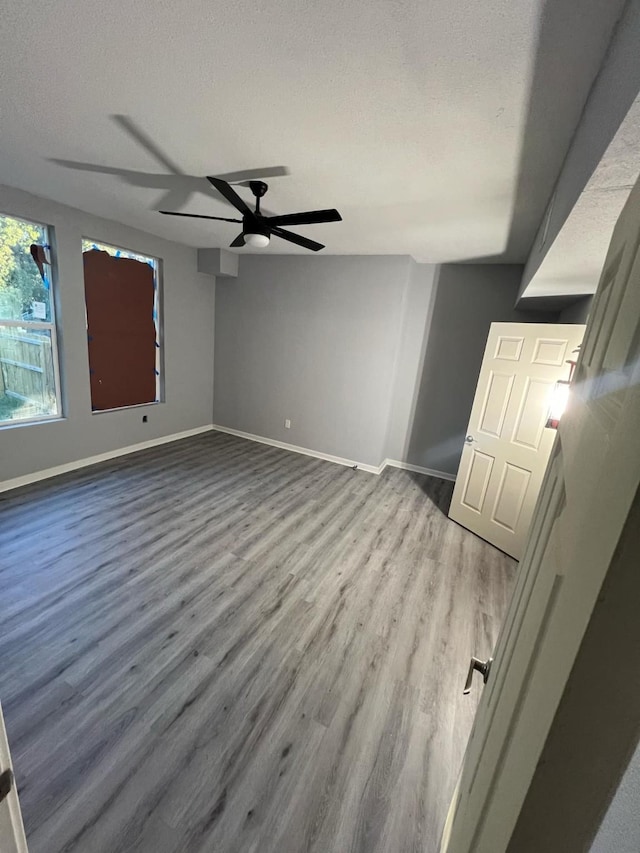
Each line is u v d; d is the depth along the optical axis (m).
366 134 1.73
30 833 1.18
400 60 1.26
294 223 2.36
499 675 0.81
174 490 3.69
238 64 1.35
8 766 0.57
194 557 2.66
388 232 3.22
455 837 0.82
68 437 3.80
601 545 0.29
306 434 5.11
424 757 1.49
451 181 2.12
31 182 2.76
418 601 2.39
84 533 2.83
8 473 3.35
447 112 1.51
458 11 1.04
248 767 1.41
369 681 1.80
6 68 1.45
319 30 1.16
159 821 1.24
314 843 1.22
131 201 3.08
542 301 3.54
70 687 1.65
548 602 0.47
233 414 5.64
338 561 2.76
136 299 4.35
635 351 0.33
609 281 0.63
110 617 2.06
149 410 4.72
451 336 4.42
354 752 1.49
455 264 4.24
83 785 1.31
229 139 1.89
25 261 3.27
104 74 1.47
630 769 0.28
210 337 5.45
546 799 0.33
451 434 4.63
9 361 3.30
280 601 2.29
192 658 1.85
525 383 2.85
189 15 1.15
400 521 3.45
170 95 1.57
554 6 0.98
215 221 3.46
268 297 4.97
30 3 1.15
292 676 1.80
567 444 0.68
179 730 1.51
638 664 0.26
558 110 1.39
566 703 0.30
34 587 2.23
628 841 0.31
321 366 4.83
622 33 0.91
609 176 1.07
